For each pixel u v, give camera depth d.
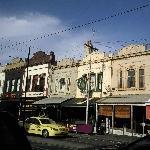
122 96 27.55
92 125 26.73
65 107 34.56
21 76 41.72
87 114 28.08
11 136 4.32
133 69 27.38
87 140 20.80
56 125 22.66
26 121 24.28
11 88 43.38
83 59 32.88
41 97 37.50
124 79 28.03
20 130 4.48
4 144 4.17
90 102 28.95
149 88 25.73
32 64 40.06
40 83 38.31
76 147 16.11
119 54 28.83
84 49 33.03
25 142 4.39
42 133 22.33
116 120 28.31
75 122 29.97
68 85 34.47
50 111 36.03
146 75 26.14
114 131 27.33
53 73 36.81
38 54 39.59
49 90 36.81
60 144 17.52
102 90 29.97
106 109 27.41
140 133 25.64
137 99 25.03
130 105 25.19
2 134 4.24
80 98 32.28
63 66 35.41
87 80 31.47
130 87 27.39
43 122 23.08
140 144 5.80
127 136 25.14
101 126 27.58
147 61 26.19
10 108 41.91
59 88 35.59
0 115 4.42
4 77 45.38
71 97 33.56
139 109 26.84
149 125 25.27
